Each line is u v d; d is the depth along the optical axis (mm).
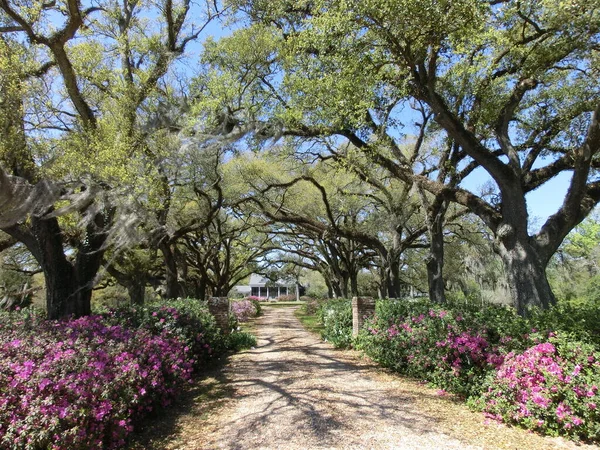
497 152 10453
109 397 3914
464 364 5852
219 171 13148
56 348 4148
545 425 4316
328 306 15891
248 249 23953
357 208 16562
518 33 8148
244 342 11570
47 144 7602
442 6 5734
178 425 4938
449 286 24219
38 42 6965
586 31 6816
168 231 12766
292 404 5672
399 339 7539
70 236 9609
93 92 9289
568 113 8766
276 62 11258
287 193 16172
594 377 4082
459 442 4188
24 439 3127
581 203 7656
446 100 9141
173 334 6961
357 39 6641
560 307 6156
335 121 8586
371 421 4887
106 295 23031
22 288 20328
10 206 5887
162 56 9875
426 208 10617
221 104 10305
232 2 10992
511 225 7422
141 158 8500
